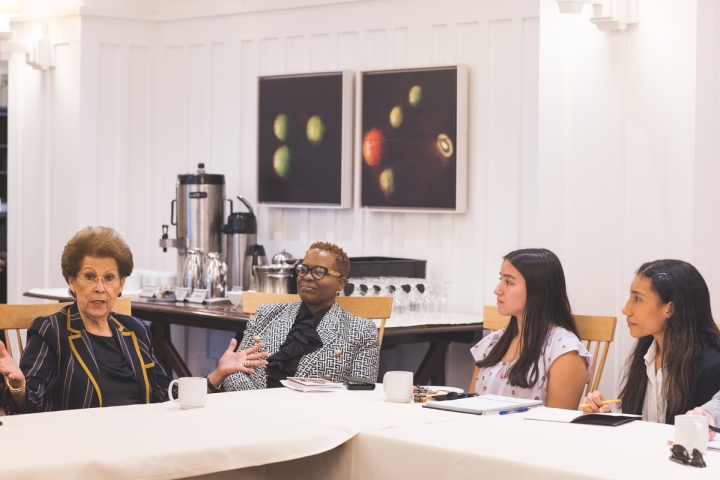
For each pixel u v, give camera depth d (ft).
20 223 21.76
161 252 21.04
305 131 18.51
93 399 9.14
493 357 10.52
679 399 8.80
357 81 17.84
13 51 20.61
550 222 13.41
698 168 12.09
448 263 16.92
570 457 6.33
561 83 13.29
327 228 18.53
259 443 6.72
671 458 6.31
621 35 12.75
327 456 7.39
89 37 20.45
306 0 18.69
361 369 11.34
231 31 19.86
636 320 9.12
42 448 6.44
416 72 17.02
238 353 9.82
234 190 19.89
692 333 8.90
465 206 16.60
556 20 13.32
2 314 10.89
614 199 12.85
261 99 19.12
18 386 8.55
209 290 16.96
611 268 12.89
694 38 12.06
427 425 7.51
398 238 17.57
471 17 16.58
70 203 20.71
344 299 12.82
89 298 9.21
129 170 20.86
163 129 20.93
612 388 12.93
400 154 17.25
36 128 21.38
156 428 7.21
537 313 10.16
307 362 11.28
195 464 6.45
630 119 12.69
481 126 16.49
